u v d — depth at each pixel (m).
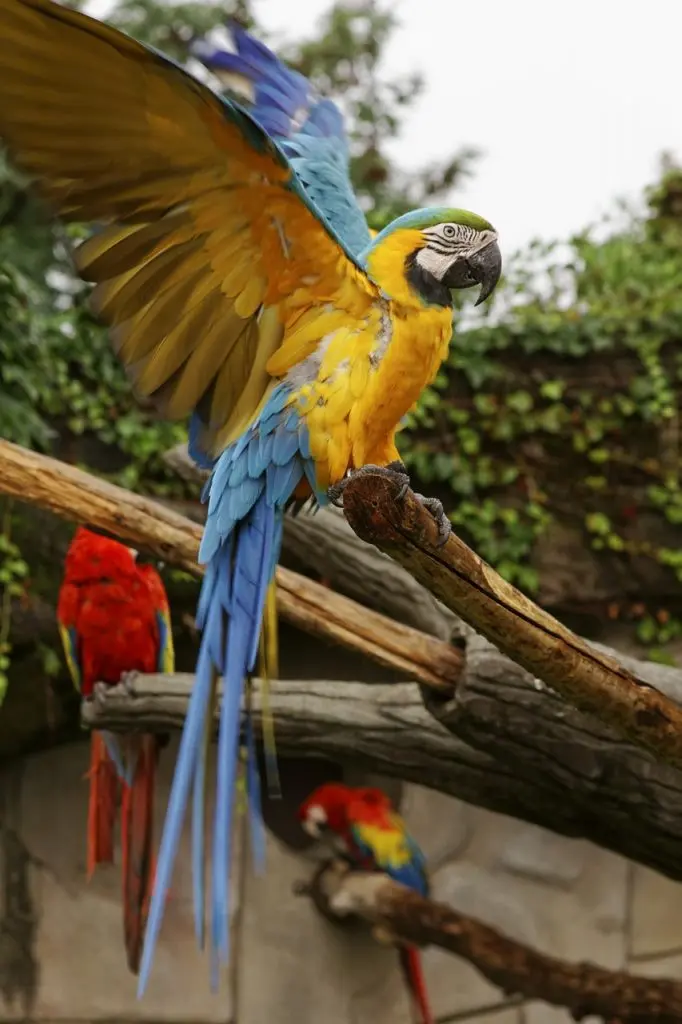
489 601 2.42
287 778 5.36
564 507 5.14
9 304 4.66
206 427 2.49
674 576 5.12
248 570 2.49
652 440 5.14
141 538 3.16
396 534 2.24
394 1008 5.30
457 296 5.16
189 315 2.31
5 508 4.73
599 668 2.60
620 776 3.06
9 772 5.29
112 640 4.28
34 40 1.80
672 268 5.51
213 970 2.10
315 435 2.46
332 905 4.99
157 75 1.87
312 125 3.43
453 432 5.10
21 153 1.96
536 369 5.14
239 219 2.19
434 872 5.32
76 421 4.89
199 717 2.39
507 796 3.43
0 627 4.76
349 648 3.14
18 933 5.21
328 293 2.39
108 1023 5.20
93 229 2.14
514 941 4.82
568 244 5.44
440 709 3.15
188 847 5.26
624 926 5.32
